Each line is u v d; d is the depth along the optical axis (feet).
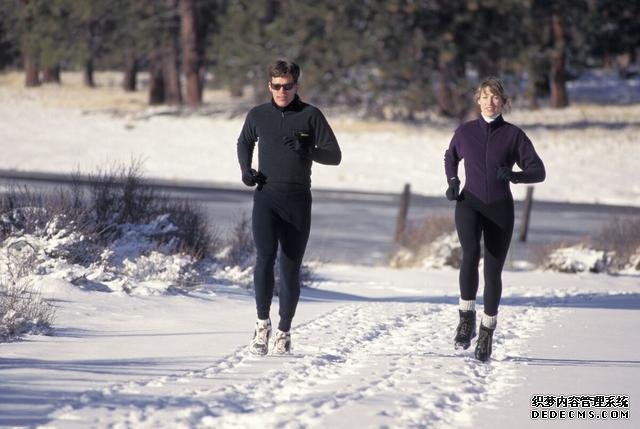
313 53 472.44
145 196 125.08
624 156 421.59
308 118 69.26
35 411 48.67
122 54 558.97
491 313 70.74
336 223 238.48
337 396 55.47
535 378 64.44
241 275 114.42
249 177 68.85
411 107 471.21
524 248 197.88
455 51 455.63
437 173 383.24
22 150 416.46
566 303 114.01
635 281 146.92
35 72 645.51
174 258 106.73
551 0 522.47
